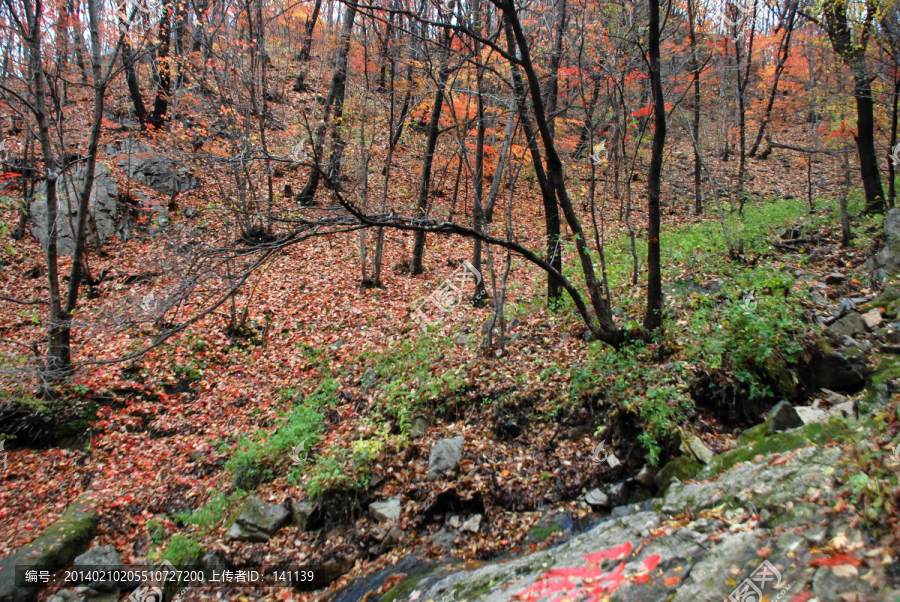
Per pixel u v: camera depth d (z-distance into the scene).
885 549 2.67
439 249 14.38
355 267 13.12
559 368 7.21
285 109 17.25
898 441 3.47
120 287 11.06
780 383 5.70
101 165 13.67
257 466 6.96
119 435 7.98
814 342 5.93
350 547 5.72
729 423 5.72
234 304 10.29
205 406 8.73
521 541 5.21
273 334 10.45
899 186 12.60
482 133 10.17
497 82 9.61
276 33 19.58
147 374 9.12
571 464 5.86
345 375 8.97
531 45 8.31
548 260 9.05
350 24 12.06
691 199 17.33
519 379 7.20
